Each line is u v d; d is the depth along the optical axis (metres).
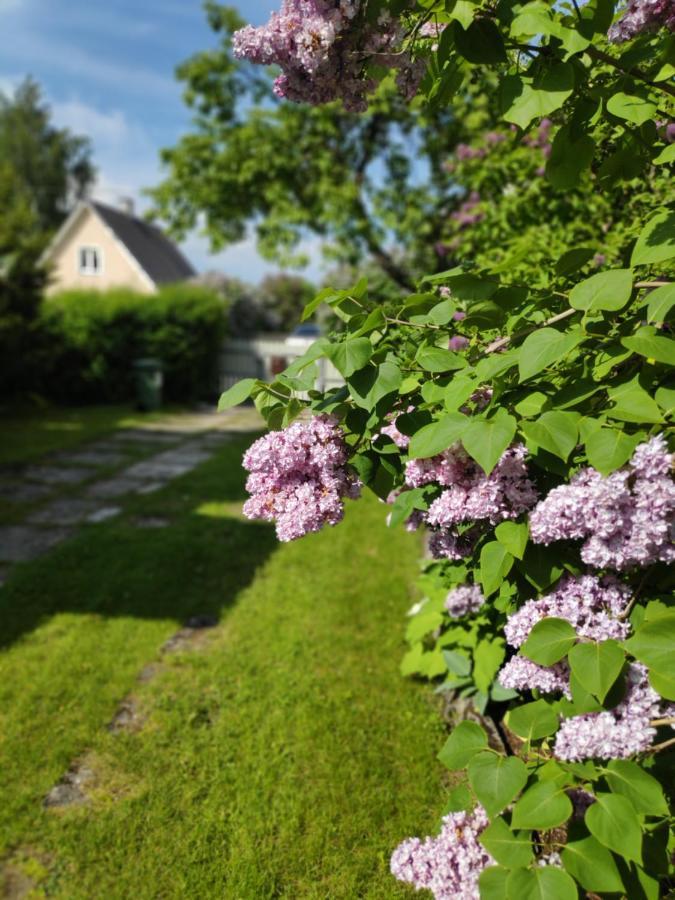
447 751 1.55
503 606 1.71
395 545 5.62
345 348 1.45
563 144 1.58
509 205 4.42
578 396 1.39
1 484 7.55
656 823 1.38
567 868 1.23
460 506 1.51
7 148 36.66
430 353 1.58
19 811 2.64
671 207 1.60
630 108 1.38
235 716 3.21
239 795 2.69
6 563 5.18
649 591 1.50
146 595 4.58
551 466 1.40
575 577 1.46
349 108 1.67
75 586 4.70
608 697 1.30
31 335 13.17
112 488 7.52
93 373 14.55
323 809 2.62
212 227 13.53
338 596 4.55
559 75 1.36
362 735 3.04
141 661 3.72
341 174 11.47
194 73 12.36
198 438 10.91
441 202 10.43
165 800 2.69
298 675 3.55
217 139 12.70
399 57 1.59
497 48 1.41
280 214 11.92
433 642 3.49
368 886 2.29
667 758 1.55
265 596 4.59
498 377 1.44
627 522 1.26
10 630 4.06
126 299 14.80
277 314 33.62
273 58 1.53
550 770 1.39
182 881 2.32
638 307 1.45
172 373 15.20
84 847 2.47
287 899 2.25
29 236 12.72
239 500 7.03
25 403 13.75
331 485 1.56
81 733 3.08
